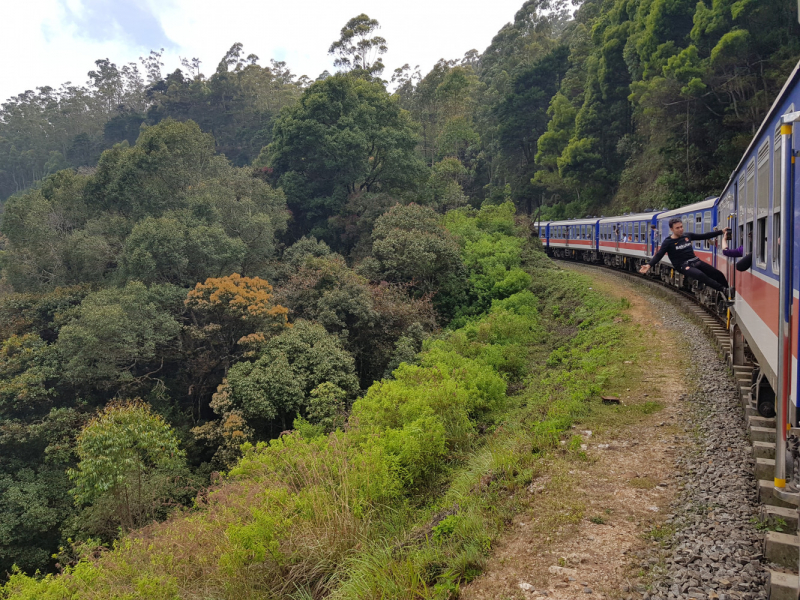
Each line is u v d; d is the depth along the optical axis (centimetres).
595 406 879
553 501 575
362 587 513
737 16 2467
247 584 586
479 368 1302
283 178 3616
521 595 427
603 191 4172
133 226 2602
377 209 3284
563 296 2114
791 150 350
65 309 2334
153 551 690
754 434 619
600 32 4141
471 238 2880
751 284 655
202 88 7356
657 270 2098
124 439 1317
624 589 411
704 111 2870
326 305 2012
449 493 754
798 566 393
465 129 5256
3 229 2752
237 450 1582
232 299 1956
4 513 1544
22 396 1761
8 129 8300
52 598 629
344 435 997
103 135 7675
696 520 491
